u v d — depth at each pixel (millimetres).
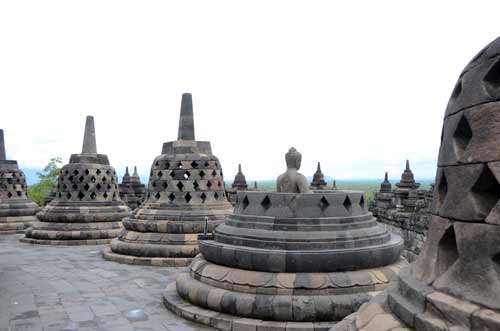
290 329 8969
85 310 10930
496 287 4121
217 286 10172
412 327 4707
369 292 9508
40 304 11430
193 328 9586
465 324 4152
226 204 18891
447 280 4617
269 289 9484
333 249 9820
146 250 17047
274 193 10570
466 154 4586
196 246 17062
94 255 18969
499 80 4488
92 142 24297
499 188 4375
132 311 10828
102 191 23328
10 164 27875
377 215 25969
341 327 5891
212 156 18969
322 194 10461
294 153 11312
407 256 18922
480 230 4348
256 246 10125
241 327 9250
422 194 23203
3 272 15430
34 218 27891
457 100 4875
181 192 18062
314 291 9367
